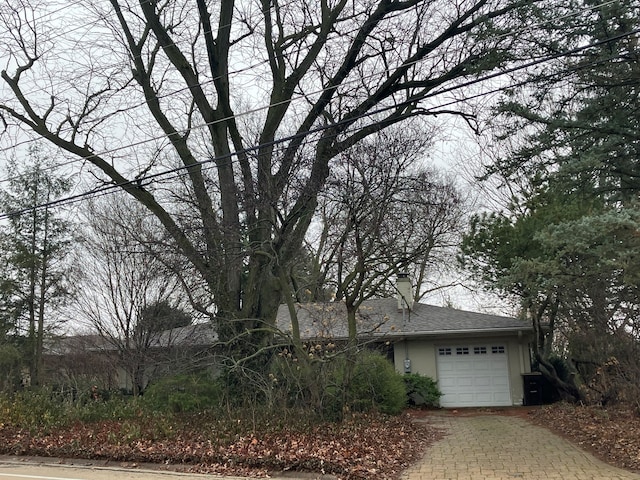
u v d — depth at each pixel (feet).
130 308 62.95
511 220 55.98
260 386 42.98
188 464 33.58
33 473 33.50
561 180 40.78
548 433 41.14
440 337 66.80
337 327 56.95
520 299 51.98
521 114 40.88
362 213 38.96
